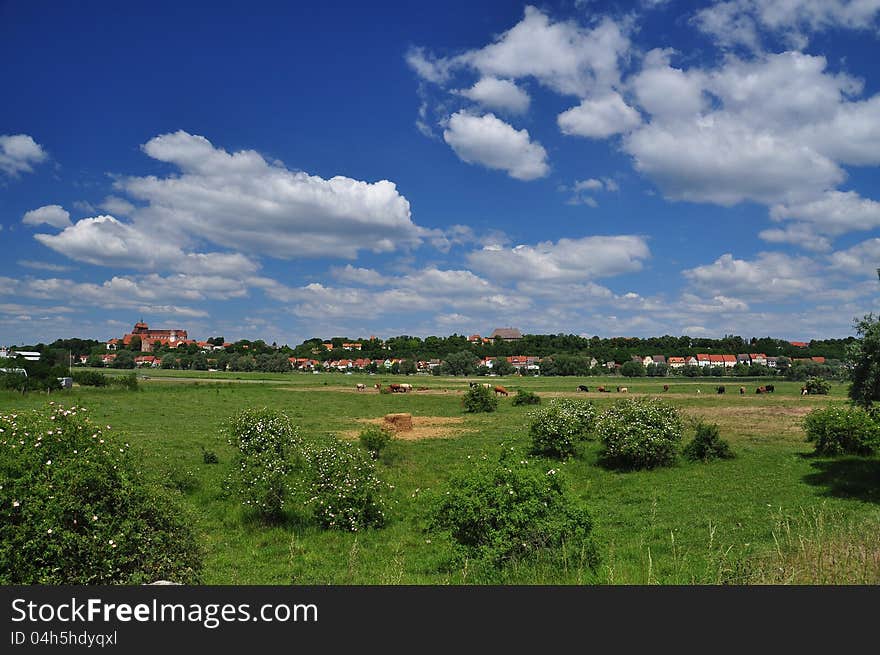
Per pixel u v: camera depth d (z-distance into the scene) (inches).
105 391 2222.0
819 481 732.0
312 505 605.0
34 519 251.4
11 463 263.0
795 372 4242.1
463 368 5585.6
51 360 4493.1
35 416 301.7
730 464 880.3
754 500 645.3
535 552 354.6
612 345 7790.4
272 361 5841.5
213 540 535.2
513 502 371.6
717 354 7052.2
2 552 239.9
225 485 693.9
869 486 683.4
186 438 1141.7
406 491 737.6
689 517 578.9
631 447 873.5
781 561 327.0
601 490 754.8
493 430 1360.7
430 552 487.5
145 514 294.0
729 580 309.7
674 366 5969.5
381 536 553.9
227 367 5900.6
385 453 998.4
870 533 402.0
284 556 488.4
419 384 3732.8
